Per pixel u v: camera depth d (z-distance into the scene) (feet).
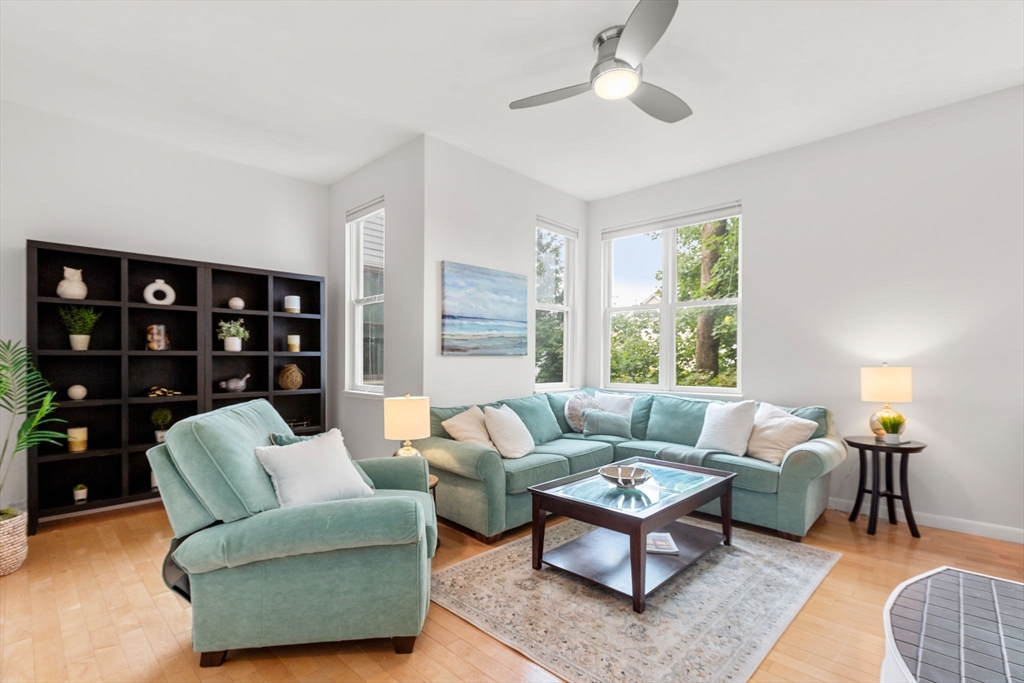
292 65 8.68
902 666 3.33
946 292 10.18
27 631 6.38
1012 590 4.37
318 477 6.49
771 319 12.54
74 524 10.32
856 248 11.27
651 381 15.30
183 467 5.56
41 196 10.39
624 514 6.78
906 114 10.54
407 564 5.86
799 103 10.02
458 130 11.25
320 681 5.44
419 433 9.11
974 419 9.88
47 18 7.36
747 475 9.95
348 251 14.49
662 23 6.17
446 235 11.87
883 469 10.94
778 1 7.00
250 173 13.58
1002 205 9.59
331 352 15.07
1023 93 9.38
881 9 7.16
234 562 5.36
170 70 8.84
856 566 8.31
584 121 10.81
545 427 12.66
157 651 5.97
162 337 11.50
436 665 5.72
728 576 7.89
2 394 8.83
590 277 16.61
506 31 7.72
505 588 7.49
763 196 12.67
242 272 12.62
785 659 5.79
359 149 12.38
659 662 5.70
